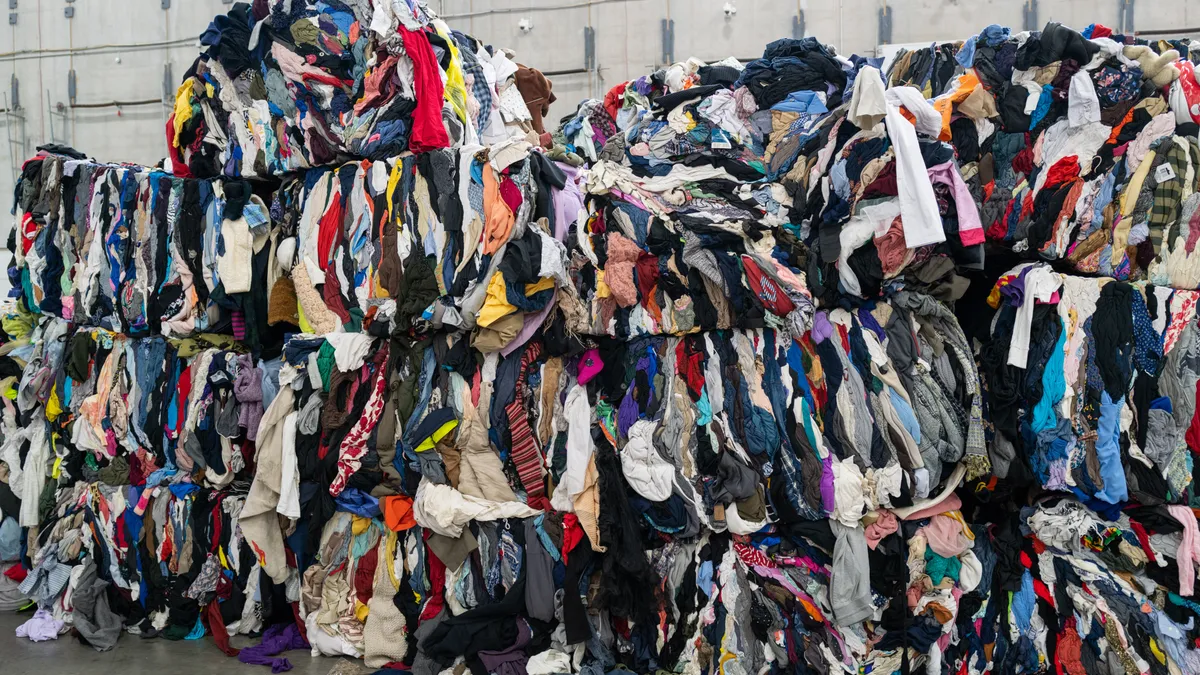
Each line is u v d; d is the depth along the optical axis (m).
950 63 3.24
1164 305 2.79
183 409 3.58
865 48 7.09
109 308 3.84
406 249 3.20
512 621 3.02
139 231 3.75
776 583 2.95
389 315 3.18
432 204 3.18
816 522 2.92
